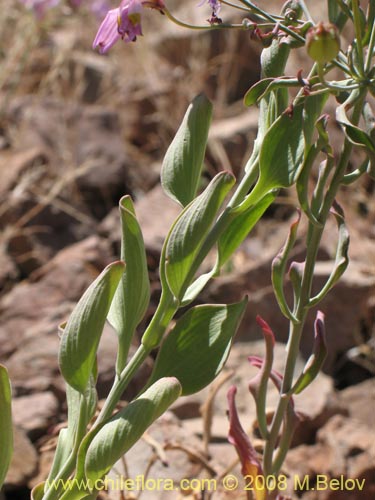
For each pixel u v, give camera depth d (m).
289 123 0.35
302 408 0.61
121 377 0.36
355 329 0.77
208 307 0.37
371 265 0.84
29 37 1.10
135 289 0.36
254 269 0.78
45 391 0.63
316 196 0.37
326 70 0.35
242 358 0.70
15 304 0.75
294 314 0.39
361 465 0.56
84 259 0.83
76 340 0.34
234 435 0.41
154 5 0.34
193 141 0.37
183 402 0.63
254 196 0.35
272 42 0.37
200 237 0.35
